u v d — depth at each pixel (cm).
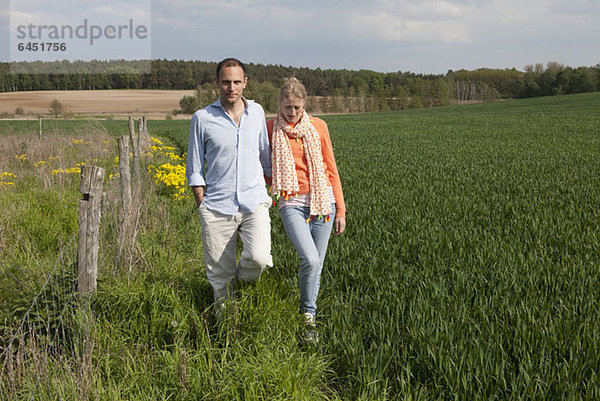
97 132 1834
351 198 822
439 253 507
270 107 8869
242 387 283
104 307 362
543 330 324
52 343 312
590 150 1658
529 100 8912
